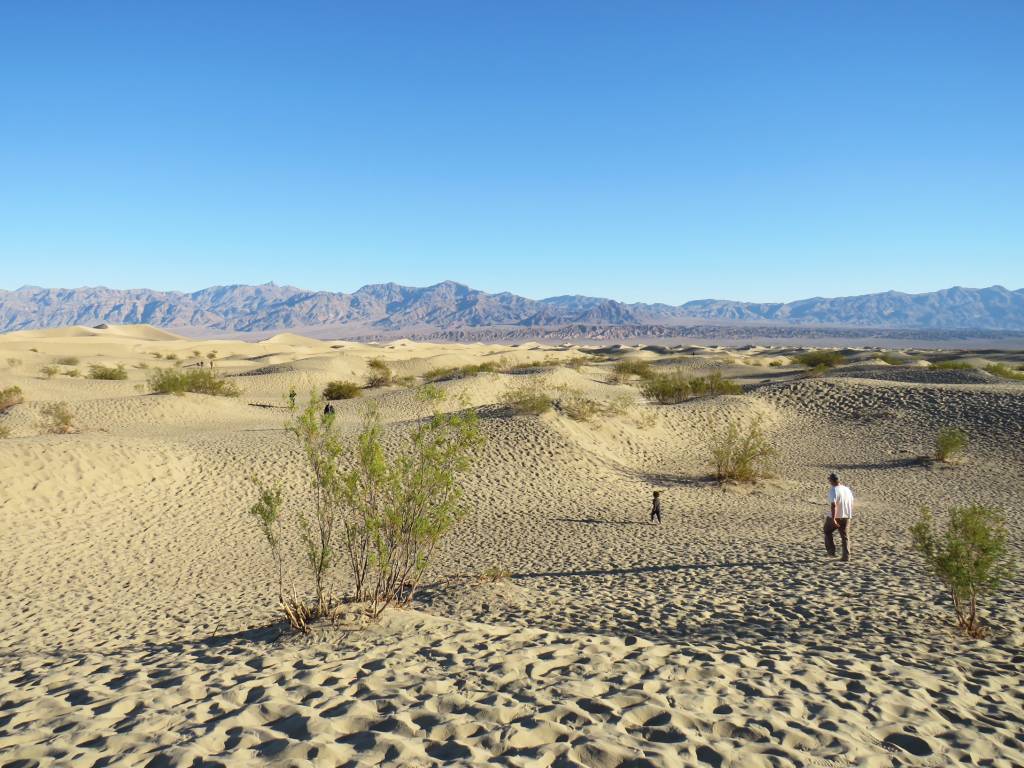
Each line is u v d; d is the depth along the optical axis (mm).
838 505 11586
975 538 7672
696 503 17969
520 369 45469
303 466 19688
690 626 7938
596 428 24219
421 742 4004
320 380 48125
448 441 7578
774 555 12203
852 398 30016
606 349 121438
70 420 26141
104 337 103812
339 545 13797
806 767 3781
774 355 97125
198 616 8961
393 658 5695
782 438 26562
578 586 10375
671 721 4344
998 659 6578
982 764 4020
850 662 6109
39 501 15680
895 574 10578
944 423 25844
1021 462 21203
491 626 7070
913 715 4719
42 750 4000
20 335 94938
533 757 3773
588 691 4891
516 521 15852
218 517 16125
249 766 3682
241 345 93125
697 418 27844
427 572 11414
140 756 3869
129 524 15305
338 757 3801
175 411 30156
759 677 5441
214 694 4910
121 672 5805
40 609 9945
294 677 5211
